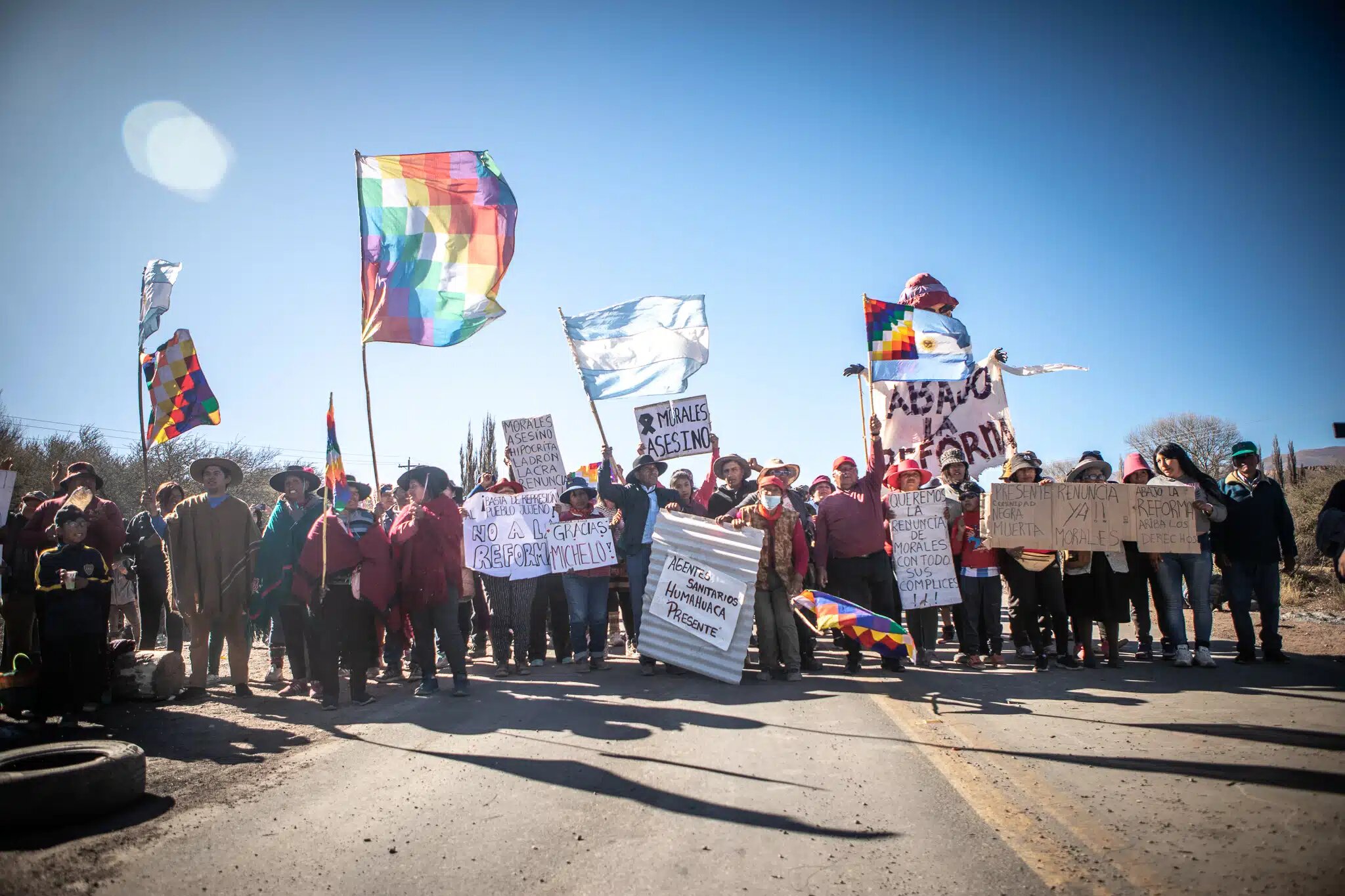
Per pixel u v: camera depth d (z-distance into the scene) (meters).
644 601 9.48
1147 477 9.77
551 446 12.61
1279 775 4.74
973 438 12.40
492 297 9.81
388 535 8.69
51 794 4.39
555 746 6.05
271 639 9.95
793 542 9.24
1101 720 6.46
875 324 11.06
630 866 3.77
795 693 8.21
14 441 27.69
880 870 3.66
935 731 6.33
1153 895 3.26
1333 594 16.61
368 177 9.65
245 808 4.71
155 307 11.34
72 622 6.92
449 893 3.51
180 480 35.28
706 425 12.09
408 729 6.76
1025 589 9.15
